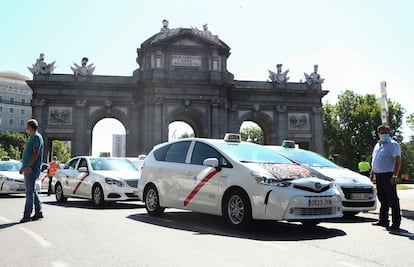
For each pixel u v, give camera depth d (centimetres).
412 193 3550
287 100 6619
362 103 10762
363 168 2203
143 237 1155
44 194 3481
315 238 1170
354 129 10544
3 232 1232
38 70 6131
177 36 6041
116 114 6225
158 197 1634
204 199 1420
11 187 2766
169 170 1595
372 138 10331
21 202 2327
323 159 1966
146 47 6062
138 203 2350
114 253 948
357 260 897
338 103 10981
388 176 1433
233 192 1318
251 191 1254
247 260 884
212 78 6072
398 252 985
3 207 2009
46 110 6078
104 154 2542
